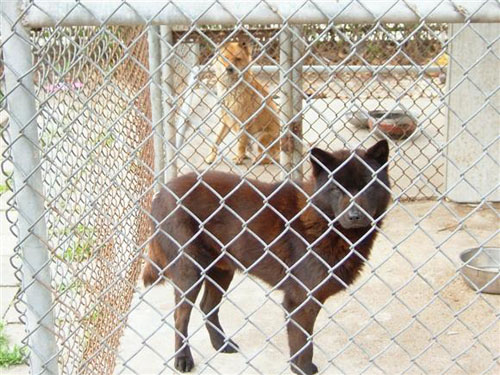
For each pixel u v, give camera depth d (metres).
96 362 3.05
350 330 4.07
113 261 3.63
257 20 1.99
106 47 3.51
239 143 6.82
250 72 6.45
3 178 6.82
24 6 1.96
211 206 3.70
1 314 4.36
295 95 5.15
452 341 3.90
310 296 2.63
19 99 2.05
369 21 2.02
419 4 2.01
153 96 5.04
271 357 3.82
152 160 5.38
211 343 3.97
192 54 5.61
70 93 2.87
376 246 5.17
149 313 4.25
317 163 3.45
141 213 4.73
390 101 7.38
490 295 4.44
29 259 2.18
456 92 5.70
